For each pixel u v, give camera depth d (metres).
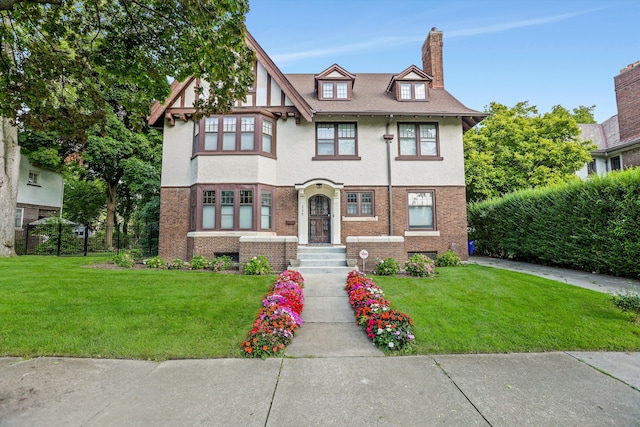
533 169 19.31
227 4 5.17
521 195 13.72
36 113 5.96
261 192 13.24
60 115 6.12
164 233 13.38
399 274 10.22
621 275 10.07
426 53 17.83
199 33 5.46
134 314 6.14
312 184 13.37
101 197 31.06
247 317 6.14
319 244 13.65
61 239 17.36
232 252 12.74
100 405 3.35
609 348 5.06
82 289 7.71
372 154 14.12
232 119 13.38
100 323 5.65
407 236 13.78
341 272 10.28
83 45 6.21
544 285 8.64
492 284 8.74
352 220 13.79
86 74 6.42
